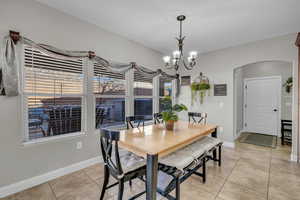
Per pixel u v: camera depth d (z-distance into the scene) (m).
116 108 3.23
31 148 2.05
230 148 3.65
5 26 1.83
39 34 2.09
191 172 2.17
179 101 4.75
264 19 2.48
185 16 2.41
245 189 2.02
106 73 3.00
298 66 2.87
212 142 2.52
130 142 1.76
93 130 2.73
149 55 3.86
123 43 3.21
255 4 2.09
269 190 1.99
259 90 5.14
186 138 1.93
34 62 2.11
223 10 2.24
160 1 2.04
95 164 2.73
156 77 4.22
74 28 2.44
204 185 2.11
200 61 4.29
